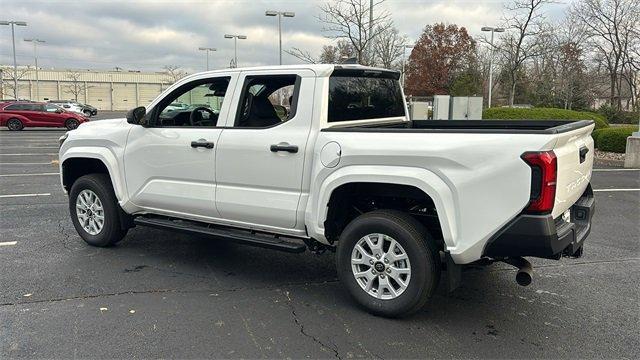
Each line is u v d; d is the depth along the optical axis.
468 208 3.70
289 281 5.01
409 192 4.16
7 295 4.59
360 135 4.12
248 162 4.66
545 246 3.54
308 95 4.44
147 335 3.85
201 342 3.75
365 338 3.83
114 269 5.31
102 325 4.01
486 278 5.08
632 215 7.88
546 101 32.81
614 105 37.22
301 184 4.41
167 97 5.38
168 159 5.22
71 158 6.09
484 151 3.63
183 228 5.21
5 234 6.64
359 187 4.34
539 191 3.51
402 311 4.05
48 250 5.95
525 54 23.78
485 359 3.53
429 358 3.54
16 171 12.64
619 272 5.29
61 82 89.38
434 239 4.11
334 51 23.73
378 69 5.14
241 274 5.20
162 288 4.80
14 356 3.53
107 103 93.44
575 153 3.94
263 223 4.71
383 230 4.05
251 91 4.92
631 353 3.61
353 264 4.27
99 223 5.99
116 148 5.64
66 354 3.57
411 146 3.86
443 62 61.81
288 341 3.78
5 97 78.00
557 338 3.84
